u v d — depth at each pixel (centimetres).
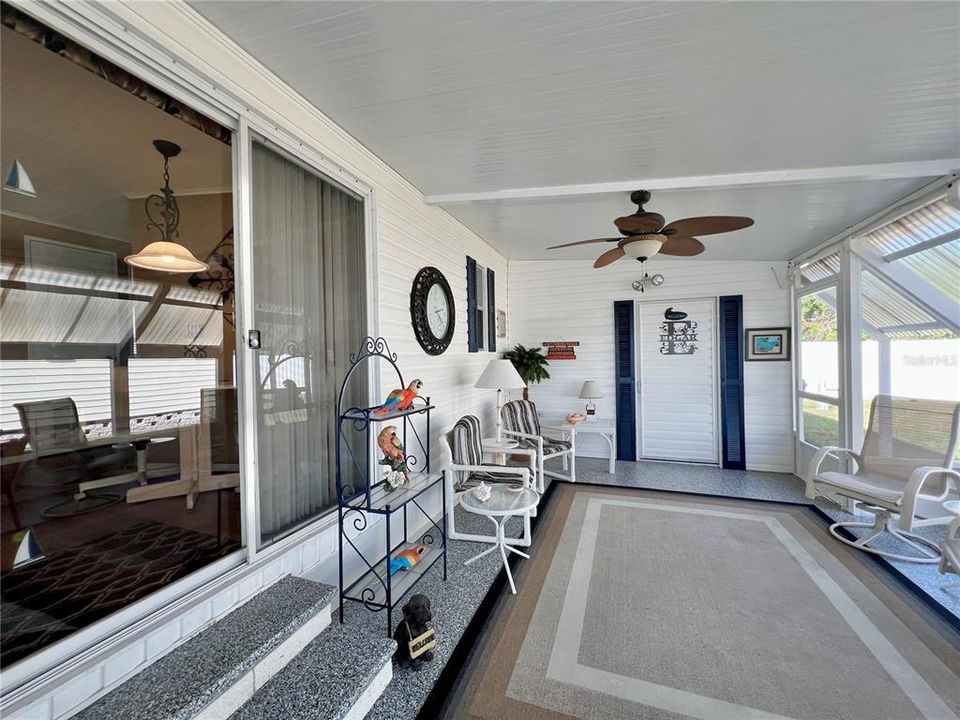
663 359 553
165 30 149
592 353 578
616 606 241
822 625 223
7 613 152
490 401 531
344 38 167
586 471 515
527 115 220
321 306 232
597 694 179
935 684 183
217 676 134
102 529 232
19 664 113
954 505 255
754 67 177
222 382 364
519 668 194
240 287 182
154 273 394
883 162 265
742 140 240
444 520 275
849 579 268
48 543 217
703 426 541
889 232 348
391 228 298
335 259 245
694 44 165
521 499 284
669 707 172
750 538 329
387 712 170
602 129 233
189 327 393
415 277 333
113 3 134
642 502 410
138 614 142
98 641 130
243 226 183
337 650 172
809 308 471
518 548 314
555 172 292
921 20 149
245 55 178
